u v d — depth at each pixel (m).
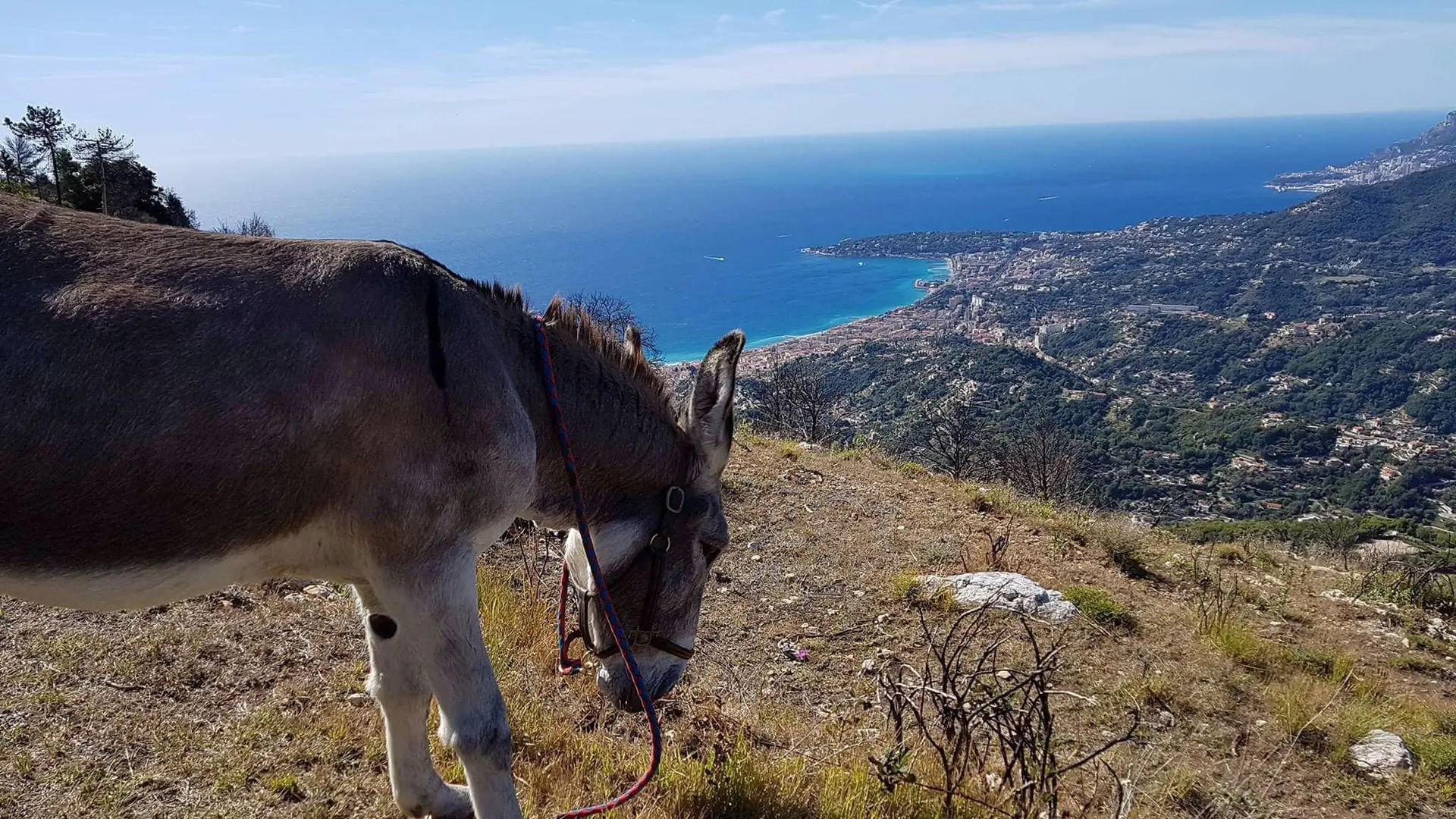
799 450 10.66
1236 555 8.55
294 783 3.10
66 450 1.85
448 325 2.37
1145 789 4.13
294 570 2.35
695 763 3.63
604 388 2.94
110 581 1.98
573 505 2.92
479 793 2.47
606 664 3.12
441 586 2.36
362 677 3.89
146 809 2.87
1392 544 13.35
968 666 5.30
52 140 34.44
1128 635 5.92
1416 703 5.38
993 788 3.80
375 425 2.20
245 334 2.06
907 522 8.06
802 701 4.82
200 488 1.99
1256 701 5.25
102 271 2.00
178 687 3.58
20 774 2.91
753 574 6.56
